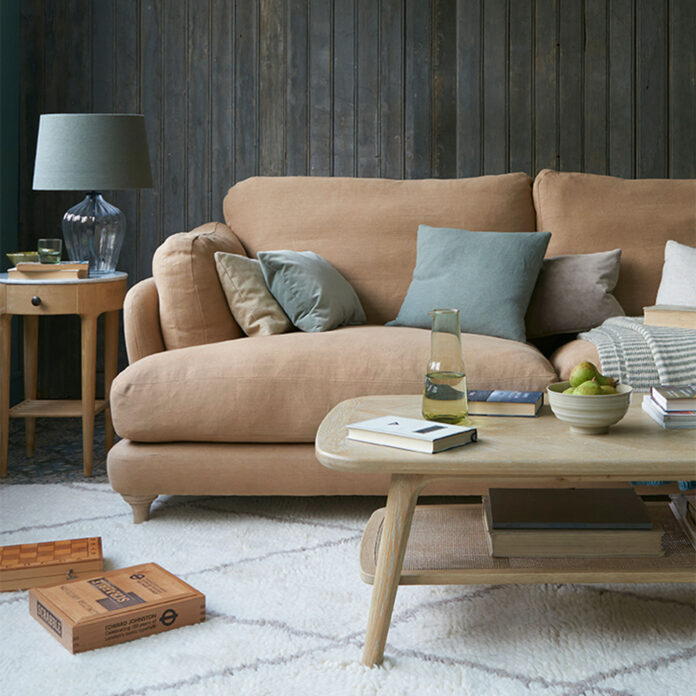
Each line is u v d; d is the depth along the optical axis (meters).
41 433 3.45
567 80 3.71
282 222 3.03
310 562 2.00
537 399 1.75
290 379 2.22
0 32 3.53
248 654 1.56
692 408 1.64
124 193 3.78
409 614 1.72
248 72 3.73
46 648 1.60
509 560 1.61
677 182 3.04
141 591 1.72
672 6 3.68
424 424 1.56
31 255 3.05
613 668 1.49
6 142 3.63
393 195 3.04
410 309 2.75
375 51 3.72
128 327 2.45
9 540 2.14
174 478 2.25
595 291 2.75
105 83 3.74
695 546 1.67
